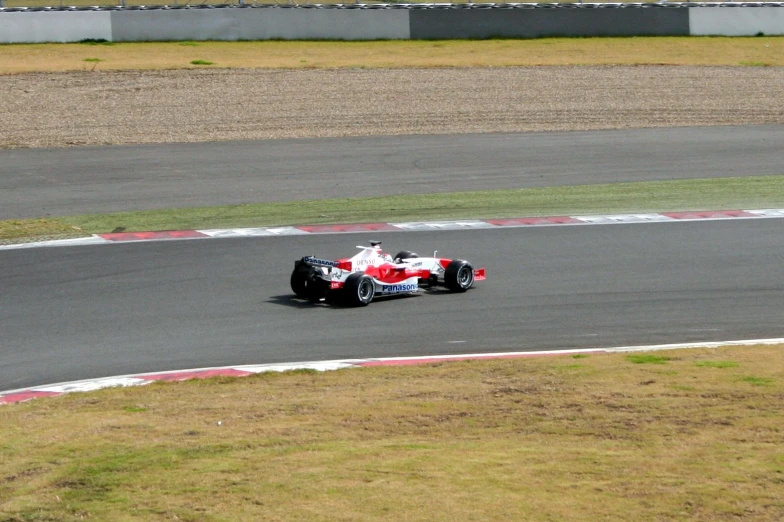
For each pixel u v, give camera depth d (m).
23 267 61.94
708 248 67.75
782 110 127.44
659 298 55.53
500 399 35.19
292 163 98.31
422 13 161.38
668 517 24.25
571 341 47.44
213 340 47.59
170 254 65.56
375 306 54.22
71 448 29.94
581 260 64.50
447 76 139.50
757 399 34.50
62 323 50.53
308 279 54.28
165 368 43.09
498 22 163.50
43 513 25.00
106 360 44.41
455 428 31.69
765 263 63.78
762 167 99.50
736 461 27.98
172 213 78.62
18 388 40.38
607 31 166.38
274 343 47.12
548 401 34.69
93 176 91.62
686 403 34.09
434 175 94.56
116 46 149.25
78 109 117.88
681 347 45.59
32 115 114.75
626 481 26.52
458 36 162.62
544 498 25.38
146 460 28.62
